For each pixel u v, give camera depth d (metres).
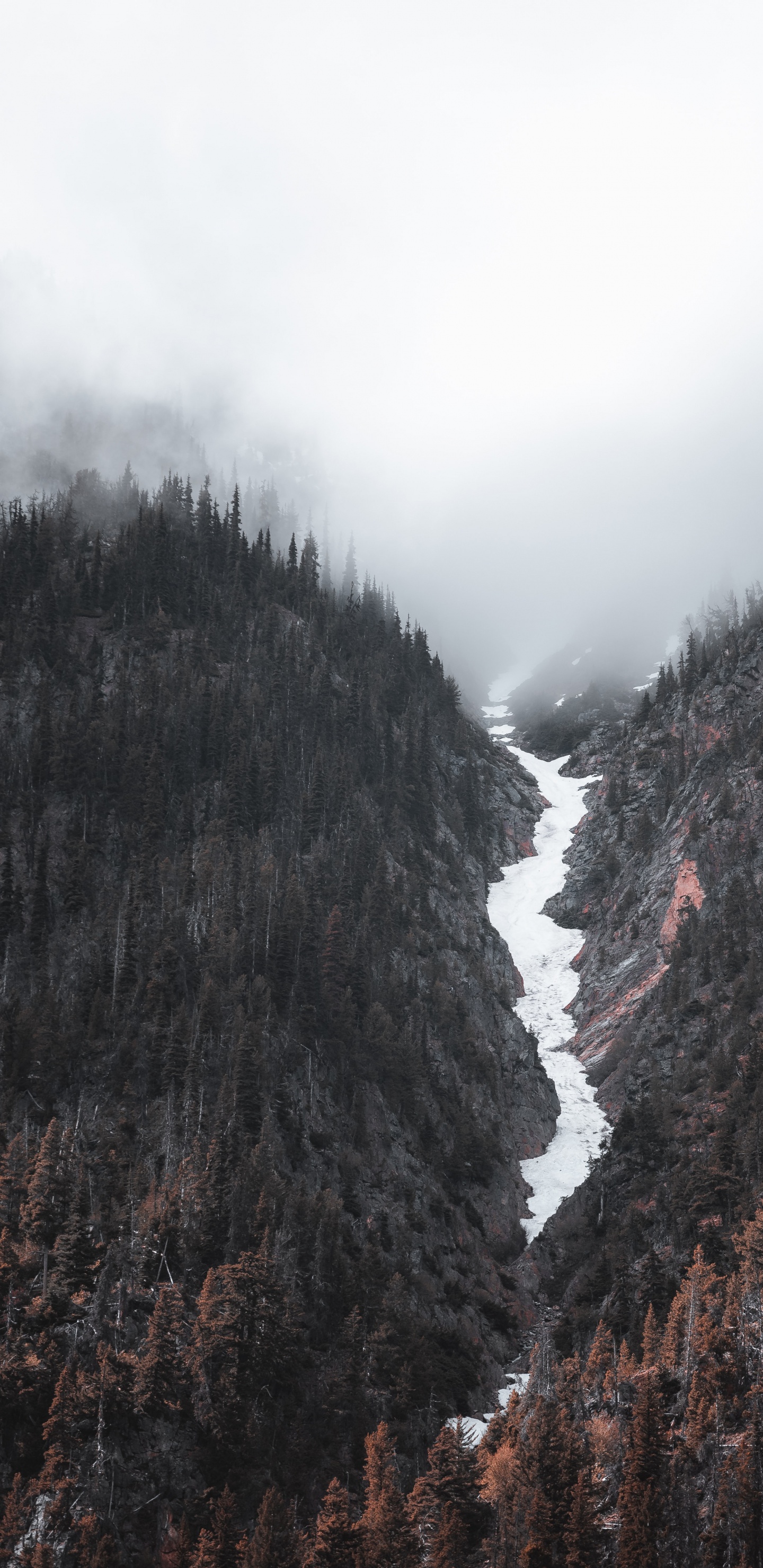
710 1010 141.12
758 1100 110.19
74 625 176.75
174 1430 77.75
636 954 174.00
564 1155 141.25
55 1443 72.94
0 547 187.25
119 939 118.38
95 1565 67.44
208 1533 70.00
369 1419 86.75
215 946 123.75
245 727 168.25
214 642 186.75
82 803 144.25
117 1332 81.06
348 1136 116.56
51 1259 85.00
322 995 126.94
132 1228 90.44
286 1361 84.81
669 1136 121.50
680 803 194.00
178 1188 94.81
